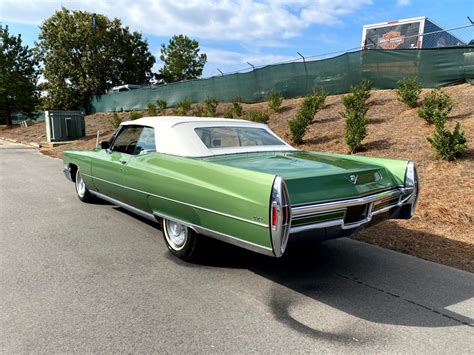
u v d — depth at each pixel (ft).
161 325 9.74
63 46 108.17
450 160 24.31
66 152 22.89
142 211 15.57
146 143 15.84
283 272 13.14
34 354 8.50
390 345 9.01
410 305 10.93
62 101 108.99
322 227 10.78
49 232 17.17
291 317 10.21
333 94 48.32
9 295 11.21
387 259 14.32
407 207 13.52
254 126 17.04
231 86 60.64
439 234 16.51
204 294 11.46
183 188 12.41
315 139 35.42
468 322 10.07
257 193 10.18
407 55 41.96
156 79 158.20
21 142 72.28
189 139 14.42
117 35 115.75
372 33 56.13
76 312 10.31
